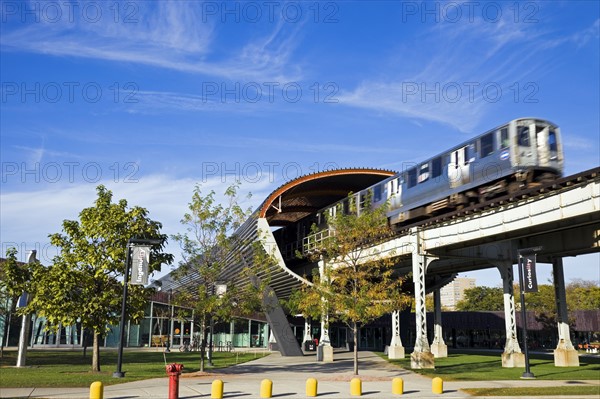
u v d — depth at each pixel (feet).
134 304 82.53
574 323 207.62
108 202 83.51
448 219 92.07
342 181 152.87
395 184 115.34
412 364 96.53
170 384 50.65
